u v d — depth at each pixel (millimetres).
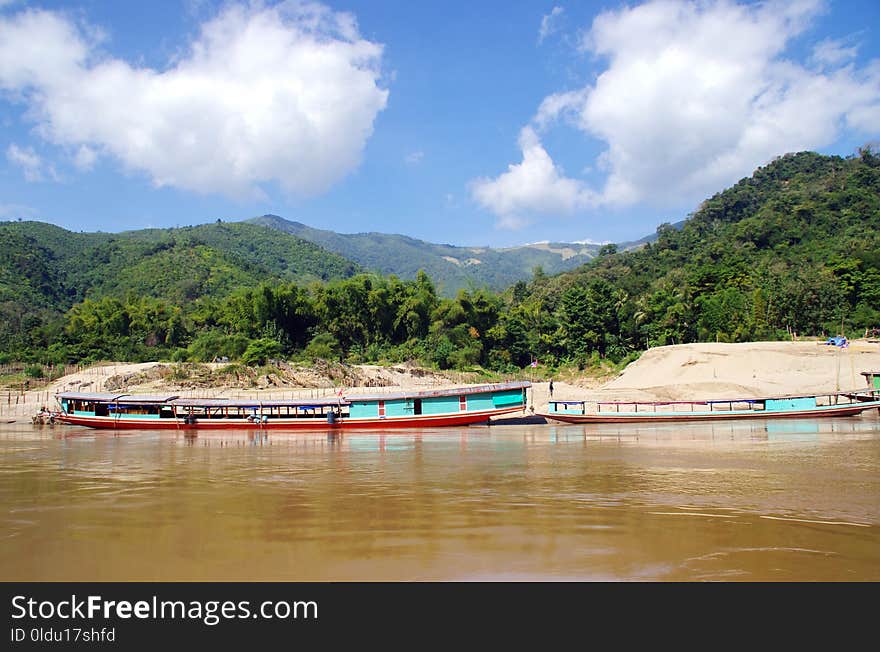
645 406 52594
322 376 77438
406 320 102312
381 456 29109
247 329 92375
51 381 71000
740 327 86125
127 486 21500
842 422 41875
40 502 18672
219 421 44562
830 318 87938
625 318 98750
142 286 140125
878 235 115688
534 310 110750
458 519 15773
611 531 14438
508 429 41656
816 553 12773
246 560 12719
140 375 69750
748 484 20625
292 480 22422
